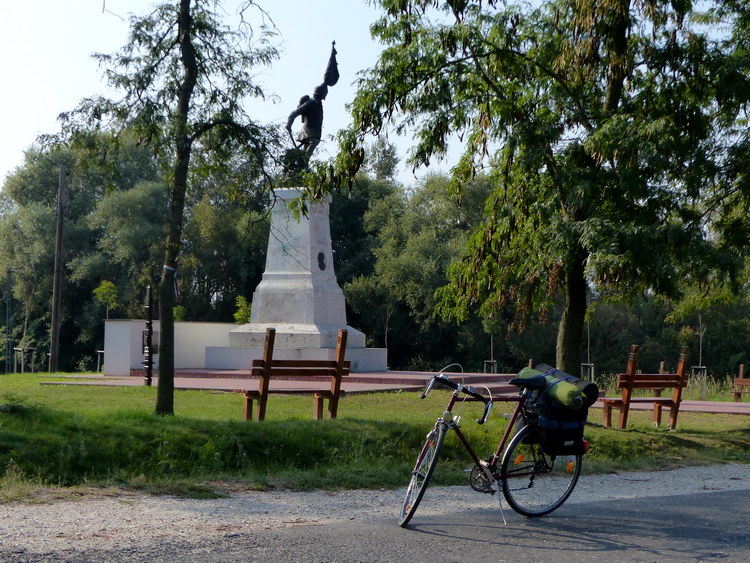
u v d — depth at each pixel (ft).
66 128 41.29
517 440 24.77
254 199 47.52
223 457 33.32
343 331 43.65
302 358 84.07
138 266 170.19
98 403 51.83
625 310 178.29
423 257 166.40
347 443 36.68
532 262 47.73
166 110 41.93
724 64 45.62
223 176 46.24
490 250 50.44
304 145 46.21
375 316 171.22
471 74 46.03
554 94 47.21
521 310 51.67
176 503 25.63
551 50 46.42
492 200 50.85
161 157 43.16
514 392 74.43
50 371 112.88
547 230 43.65
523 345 170.71
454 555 19.69
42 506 24.16
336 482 30.63
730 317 170.19
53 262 175.42
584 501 28.12
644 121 42.65
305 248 88.02
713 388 96.68
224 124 42.42
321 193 46.21
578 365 48.26
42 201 182.09
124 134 42.63
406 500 23.03
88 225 177.27
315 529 22.16
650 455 41.93
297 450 35.24
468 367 174.50
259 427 36.50
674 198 45.91
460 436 24.26
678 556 20.15
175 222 41.88
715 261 45.39
